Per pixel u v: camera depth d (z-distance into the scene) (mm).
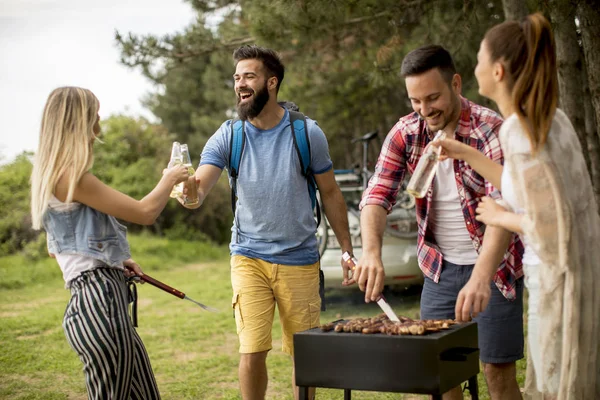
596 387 2572
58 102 3045
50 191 2998
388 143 3393
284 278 3799
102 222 3113
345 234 3994
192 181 3512
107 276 3094
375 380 2570
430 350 2480
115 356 3025
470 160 2832
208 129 30016
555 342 2559
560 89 6613
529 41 2463
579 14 5707
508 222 2590
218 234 21422
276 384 5410
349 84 16750
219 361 6277
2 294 11578
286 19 7555
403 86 13227
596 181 6812
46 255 15500
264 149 3793
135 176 20297
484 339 3232
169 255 16656
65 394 5383
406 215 8031
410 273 7973
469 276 3295
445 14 9000
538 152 2465
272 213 3770
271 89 3766
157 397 3312
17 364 6426
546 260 2512
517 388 3279
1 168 18016
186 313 8898
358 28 7926
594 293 2545
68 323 3053
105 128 21297
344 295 9266
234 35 9055
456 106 3146
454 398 3283
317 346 2660
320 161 3854
